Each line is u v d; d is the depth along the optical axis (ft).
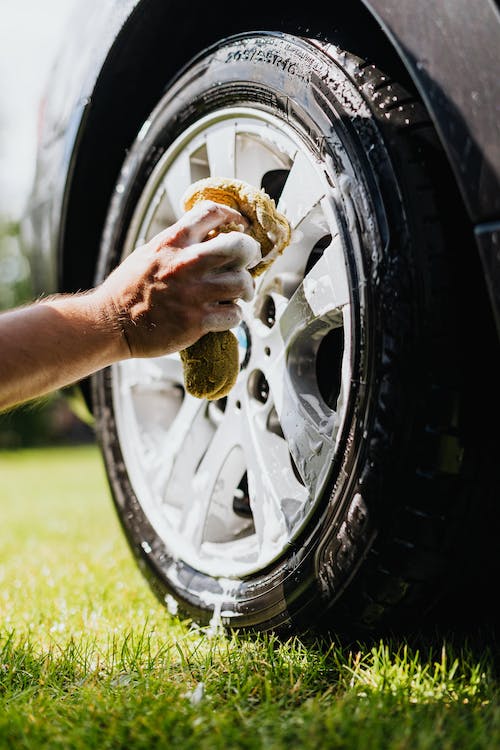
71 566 7.79
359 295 4.24
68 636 5.42
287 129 4.90
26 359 3.92
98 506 14.10
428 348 3.97
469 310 4.01
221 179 4.42
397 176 4.13
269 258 4.36
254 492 5.18
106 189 7.22
